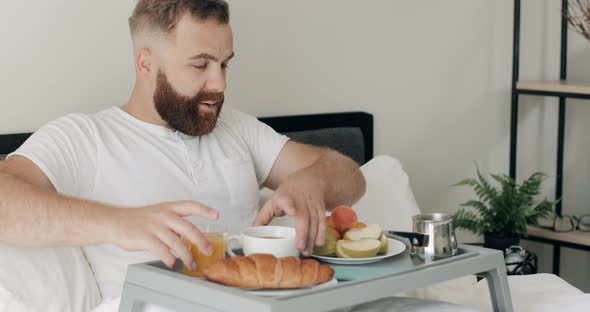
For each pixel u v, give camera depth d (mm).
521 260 2715
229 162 1875
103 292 1654
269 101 2457
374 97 2727
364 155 2633
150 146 1775
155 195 1735
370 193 2119
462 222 2785
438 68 2898
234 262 1229
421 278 1282
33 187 1474
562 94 2838
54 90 2002
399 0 2758
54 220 1422
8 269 1459
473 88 3012
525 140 3186
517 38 2955
